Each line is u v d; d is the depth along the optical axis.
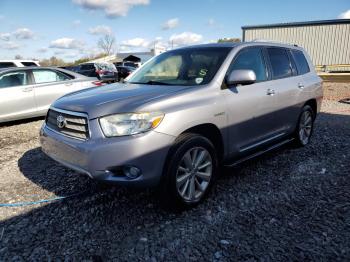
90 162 3.01
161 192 3.23
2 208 3.48
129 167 2.99
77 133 3.23
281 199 3.64
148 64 4.77
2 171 4.60
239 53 4.13
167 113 3.11
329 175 4.35
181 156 3.20
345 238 2.88
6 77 7.64
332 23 25.08
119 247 2.79
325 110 9.88
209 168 3.56
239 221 3.18
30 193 3.85
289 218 3.23
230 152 3.88
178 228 3.07
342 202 3.55
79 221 3.21
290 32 26.48
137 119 2.99
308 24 25.70
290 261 2.59
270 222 3.16
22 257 2.67
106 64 21.44
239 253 2.69
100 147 2.97
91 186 4.03
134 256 2.67
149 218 3.26
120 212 3.39
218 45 4.34
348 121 8.02
